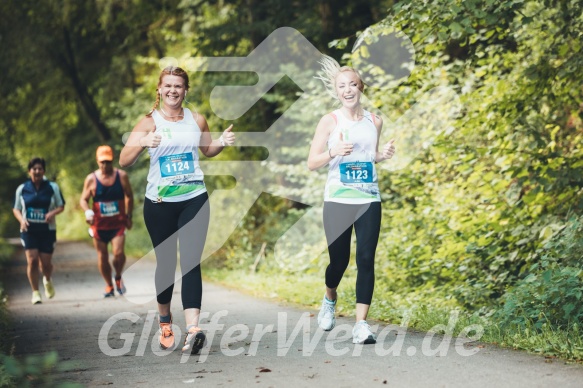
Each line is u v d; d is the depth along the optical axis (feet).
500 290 52.70
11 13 153.28
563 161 51.67
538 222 52.47
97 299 74.59
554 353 36.27
